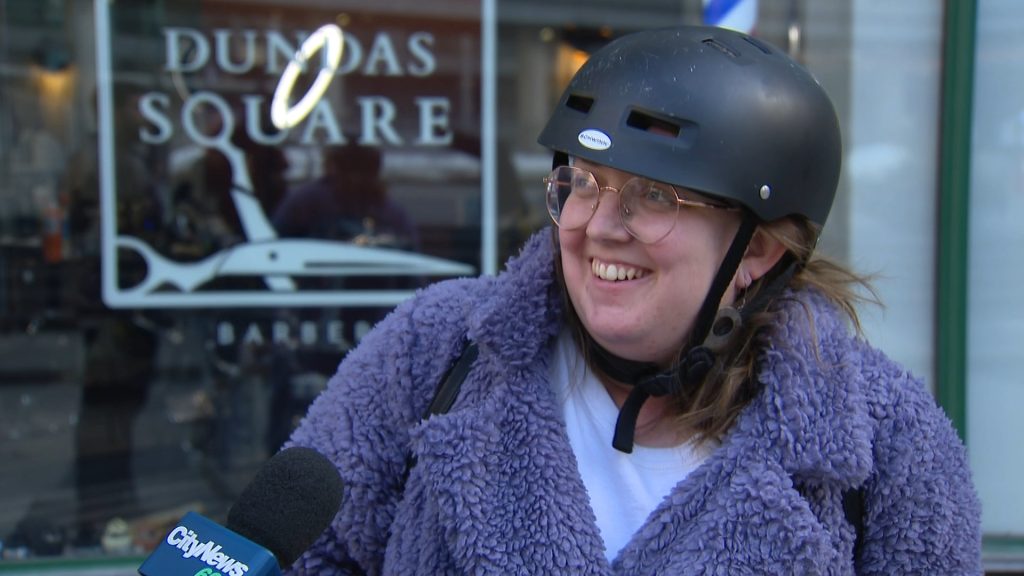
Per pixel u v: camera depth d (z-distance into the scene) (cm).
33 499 246
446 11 254
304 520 98
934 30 269
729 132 103
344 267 255
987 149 269
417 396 116
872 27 268
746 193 104
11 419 244
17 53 238
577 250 107
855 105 270
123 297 246
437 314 120
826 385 106
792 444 103
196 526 95
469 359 114
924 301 274
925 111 271
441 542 107
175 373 251
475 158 258
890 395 111
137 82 243
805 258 116
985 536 272
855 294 123
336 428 118
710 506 103
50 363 245
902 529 109
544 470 105
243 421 254
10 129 238
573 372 114
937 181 271
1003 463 272
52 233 242
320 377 256
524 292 110
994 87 267
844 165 271
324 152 252
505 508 104
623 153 102
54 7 238
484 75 256
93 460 248
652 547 103
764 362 108
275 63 247
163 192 246
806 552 100
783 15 268
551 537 102
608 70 108
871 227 273
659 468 111
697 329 108
